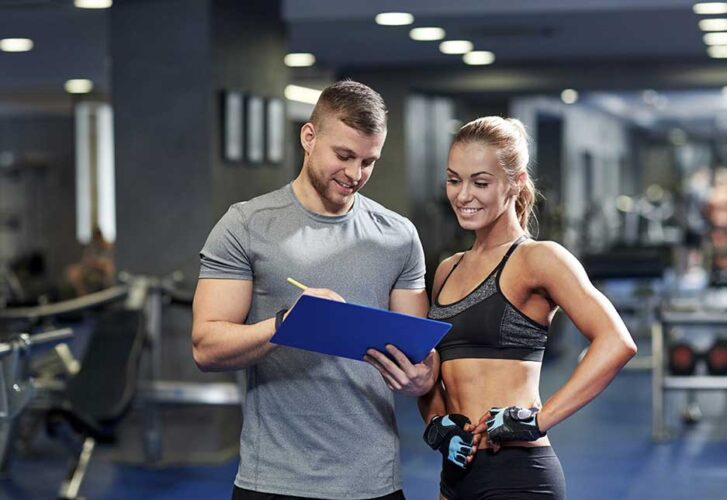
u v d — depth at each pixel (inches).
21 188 697.6
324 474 108.3
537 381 108.4
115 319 237.3
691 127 1083.9
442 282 114.2
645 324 485.4
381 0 332.5
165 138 267.4
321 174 105.7
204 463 265.4
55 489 239.9
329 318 97.7
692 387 288.0
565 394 101.3
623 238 886.4
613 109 858.1
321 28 373.1
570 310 103.4
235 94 271.9
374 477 109.3
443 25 371.2
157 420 262.8
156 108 267.9
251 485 109.4
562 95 660.7
